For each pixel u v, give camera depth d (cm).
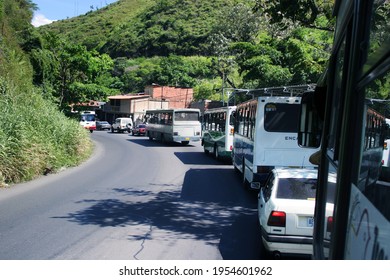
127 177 1664
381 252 178
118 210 1058
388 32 177
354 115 236
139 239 796
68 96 3416
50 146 1812
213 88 6353
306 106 491
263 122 1302
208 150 2634
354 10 253
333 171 302
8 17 3070
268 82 3284
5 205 1080
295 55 2603
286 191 693
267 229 653
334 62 403
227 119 2136
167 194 1300
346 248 233
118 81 8550
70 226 884
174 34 9775
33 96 2173
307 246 639
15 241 763
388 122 196
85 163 2145
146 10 12444
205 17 10125
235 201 1204
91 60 3491
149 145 3534
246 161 1449
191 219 976
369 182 206
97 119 7619
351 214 230
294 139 1300
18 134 1502
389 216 171
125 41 10456
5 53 2480
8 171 1407
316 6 976
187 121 3403
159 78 7756
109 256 684
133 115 6769
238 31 6194
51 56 3309
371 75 201
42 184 1434
